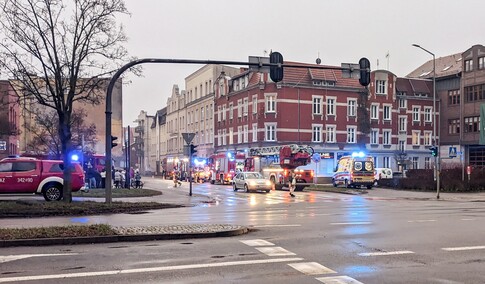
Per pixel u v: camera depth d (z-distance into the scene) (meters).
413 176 38.44
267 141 55.28
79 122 39.66
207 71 73.38
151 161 108.56
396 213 17.94
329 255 9.08
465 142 60.03
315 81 57.47
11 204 18.03
